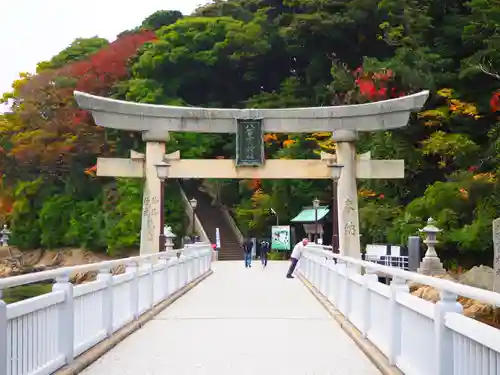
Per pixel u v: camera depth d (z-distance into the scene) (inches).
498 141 1366.9
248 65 2317.9
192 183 2438.5
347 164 1143.6
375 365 350.0
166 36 2282.2
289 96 2218.3
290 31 2142.0
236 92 2431.1
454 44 1759.4
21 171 2210.9
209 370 339.6
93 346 379.6
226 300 702.5
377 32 2046.0
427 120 1592.0
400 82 1640.0
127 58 2300.7
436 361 244.8
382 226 1462.8
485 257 1284.4
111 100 1127.6
